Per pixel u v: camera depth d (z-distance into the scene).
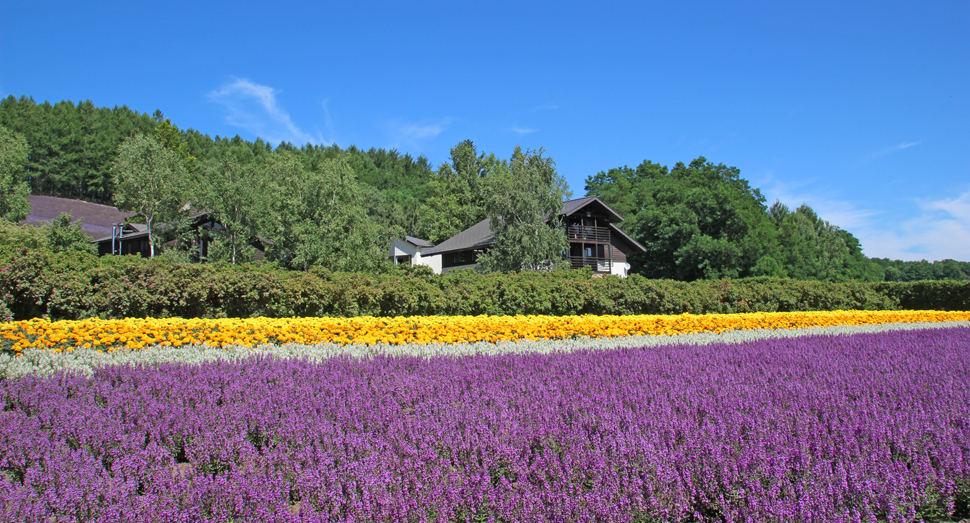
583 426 4.97
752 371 8.13
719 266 39.22
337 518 3.40
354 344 9.97
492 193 28.16
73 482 3.68
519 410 5.51
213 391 6.15
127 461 4.02
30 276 10.74
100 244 38.78
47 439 4.45
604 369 7.88
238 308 13.09
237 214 32.22
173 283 12.00
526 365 8.09
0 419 4.92
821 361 9.05
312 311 13.91
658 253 43.28
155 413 5.21
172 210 35.03
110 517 3.24
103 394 5.95
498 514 3.39
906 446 4.64
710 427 4.84
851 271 60.44
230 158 33.78
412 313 14.90
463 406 5.54
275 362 7.73
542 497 3.52
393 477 3.75
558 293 16.25
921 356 9.95
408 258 50.75
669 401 6.02
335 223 29.58
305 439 4.61
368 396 6.04
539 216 27.44
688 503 3.72
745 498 3.68
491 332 11.29
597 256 38.09
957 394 6.62
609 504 3.43
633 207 50.25
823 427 5.03
